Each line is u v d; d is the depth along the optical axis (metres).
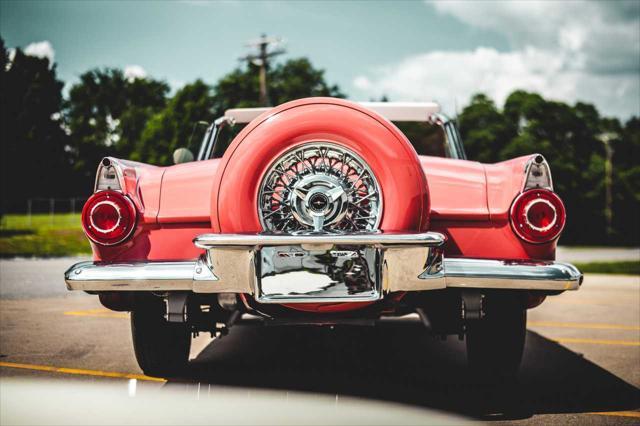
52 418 3.03
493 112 58.59
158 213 3.15
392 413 3.10
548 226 3.00
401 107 4.67
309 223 2.93
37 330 5.49
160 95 81.38
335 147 2.94
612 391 3.59
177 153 4.49
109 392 3.48
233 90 51.16
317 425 2.91
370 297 2.77
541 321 6.41
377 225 2.92
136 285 2.87
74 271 2.92
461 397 3.41
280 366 4.16
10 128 60.12
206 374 3.92
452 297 3.30
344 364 4.24
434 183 3.18
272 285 2.78
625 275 13.80
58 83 70.19
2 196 57.62
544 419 3.05
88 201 3.07
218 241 2.74
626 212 64.44
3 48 65.94
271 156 2.92
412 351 4.70
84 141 75.25
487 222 3.16
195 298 3.34
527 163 3.10
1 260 18.05
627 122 76.88
